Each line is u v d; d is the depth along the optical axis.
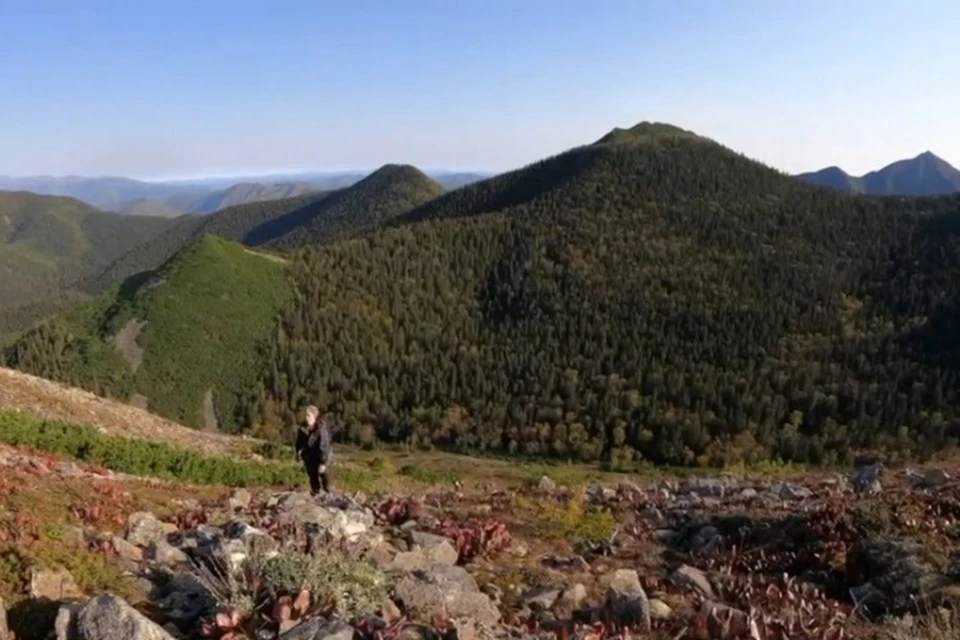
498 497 15.19
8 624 5.85
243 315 127.94
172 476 17.89
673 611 8.60
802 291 151.00
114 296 127.06
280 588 6.29
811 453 98.50
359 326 136.50
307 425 14.47
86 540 8.16
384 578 7.11
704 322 138.38
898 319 139.00
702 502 15.40
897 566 9.80
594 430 107.38
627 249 165.38
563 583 9.23
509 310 150.25
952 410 109.94
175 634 6.02
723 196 194.00
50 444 16.78
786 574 10.15
